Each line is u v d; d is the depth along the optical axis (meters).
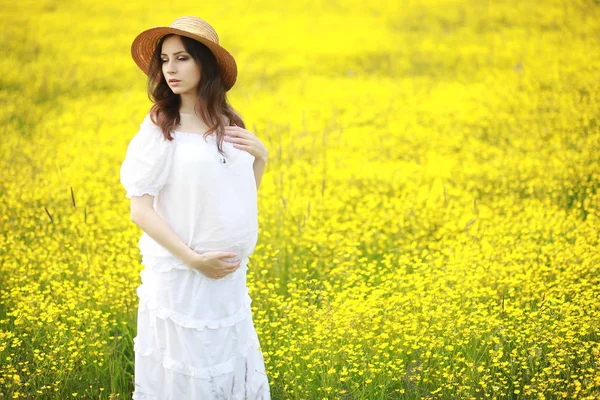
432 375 3.85
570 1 16.55
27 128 9.50
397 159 8.27
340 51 14.17
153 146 2.98
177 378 3.15
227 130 3.13
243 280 3.28
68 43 14.86
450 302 4.45
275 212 6.12
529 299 4.43
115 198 6.76
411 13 17.25
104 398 3.87
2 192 6.57
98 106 10.66
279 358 4.01
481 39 14.48
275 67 13.21
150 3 19.16
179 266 3.07
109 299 4.60
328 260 5.49
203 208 3.03
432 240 5.86
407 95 10.94
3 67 12.50
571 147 8.01
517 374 3.86
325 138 8.40
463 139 8.78
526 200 6.47
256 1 19.47
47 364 3.79
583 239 5.27
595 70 10.89
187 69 3.03
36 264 5.08
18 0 18.89
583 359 3.91
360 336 4.08
